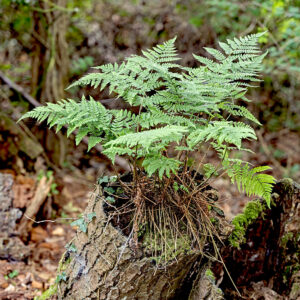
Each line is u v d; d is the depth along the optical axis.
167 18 7.35
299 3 5.29
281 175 5.96
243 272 2.88
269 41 5.46
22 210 4.26
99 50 7.46
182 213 2.40
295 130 7.01
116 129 2.16
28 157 5.02
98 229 2.35
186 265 2.35
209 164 2.76
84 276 2.46
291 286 2.83
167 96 2.19
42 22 5.73
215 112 2.55
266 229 2.85
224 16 6.07
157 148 2.09
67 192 5.23
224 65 2.29
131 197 2.40
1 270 3.50
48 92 5.84
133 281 2.30
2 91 5.96
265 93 6.84
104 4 7.99
